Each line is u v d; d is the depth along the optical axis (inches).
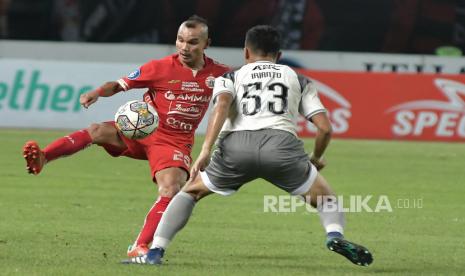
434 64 2367.1
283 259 741.9
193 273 648.4
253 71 651.5
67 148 720.3
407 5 2664.9
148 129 730.8
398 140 2052.2
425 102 2053.4
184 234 876.6
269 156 630.5
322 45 2684.5
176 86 749.9
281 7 2669.8
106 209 1043.9
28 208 1035.3
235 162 637.9
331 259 746.2
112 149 757.9
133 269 656.4
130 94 2060.8
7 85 2118.6
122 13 2726.4
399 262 735.7
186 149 755.4
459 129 2043.6
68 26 2746.1
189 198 664.4
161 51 2568.9
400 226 962.1
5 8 2746.1
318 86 2076.8
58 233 861.2
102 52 2591.0
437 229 943.7
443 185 1327.5
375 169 1512.1
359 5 2669.8
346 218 1017.5
